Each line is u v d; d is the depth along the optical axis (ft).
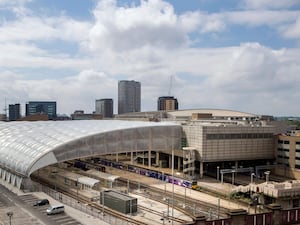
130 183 295.28
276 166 347.77
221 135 336.29
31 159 270.67
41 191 252.21
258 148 356.18
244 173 356.79
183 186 285.23
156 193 260.01
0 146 321.93
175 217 197.57
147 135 346.33
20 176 268.21
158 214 204.64
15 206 208.03
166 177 305.53
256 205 222.89
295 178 327.88
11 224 171.63
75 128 339.98
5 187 265.13
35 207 206.08
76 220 181.06
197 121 458.09
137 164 405.18
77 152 302.25
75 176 291.38
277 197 220.43
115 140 328.70
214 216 199.52
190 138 345.31
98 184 283.79
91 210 203.10
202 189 275.39
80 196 245.65
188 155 326.24
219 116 572.92
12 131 352.90
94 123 382.83
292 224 164.25
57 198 229.86
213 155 332.60
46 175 323.16
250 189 239.30
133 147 339.77
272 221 159.53
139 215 202.28
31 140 307.37
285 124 424.46
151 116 644.27
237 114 577.43
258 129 355.56
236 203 233.96
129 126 345.92
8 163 288.10
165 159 395.75
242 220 152.25
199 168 349.82
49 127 351.25
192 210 213.25
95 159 439.22
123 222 182.80
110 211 208.64
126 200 204.23
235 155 343.67
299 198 227.40
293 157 341.82
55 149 283.59
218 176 320.09
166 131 354.13
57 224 173.68
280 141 357.61
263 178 329.52
